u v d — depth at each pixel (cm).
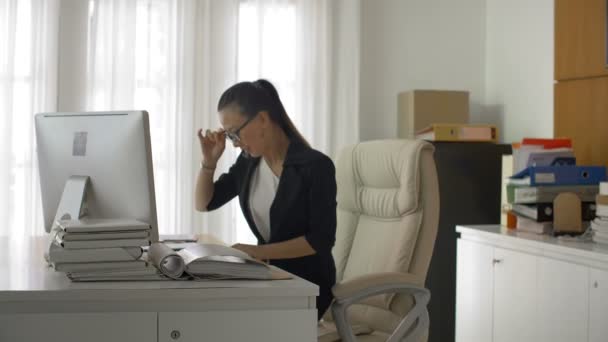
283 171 232
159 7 428
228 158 432
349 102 456
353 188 270
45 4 409
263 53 445
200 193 261
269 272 178
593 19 342
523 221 321
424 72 479
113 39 419
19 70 408
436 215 240
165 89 429
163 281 172
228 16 436
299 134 239
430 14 480
